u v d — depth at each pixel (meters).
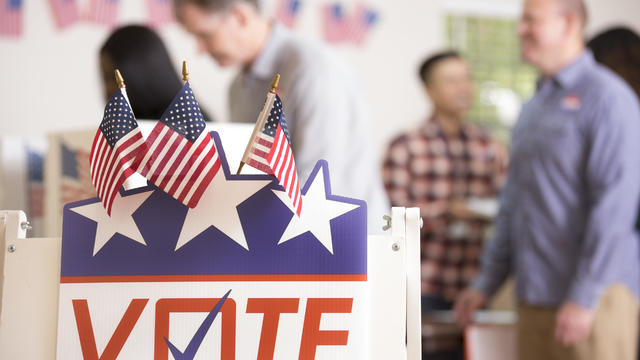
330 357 2.48
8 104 7.01
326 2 7.58
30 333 2.51
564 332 4.63
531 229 5.02
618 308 4.57
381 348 2.49
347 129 4.29
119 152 2.45
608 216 4.60
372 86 7.58
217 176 2.49
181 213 2.49
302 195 2.49
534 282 4.98
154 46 3.67
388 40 7.67
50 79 7.10
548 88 5.11
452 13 7.83
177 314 2.48
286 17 7.47
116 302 2.48
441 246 6.87
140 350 2.48
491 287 5.58
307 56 4.29
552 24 5.12
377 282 2.50
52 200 3.47
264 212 2.49
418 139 7.13
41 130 7.07
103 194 2.47
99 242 2.49
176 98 2.46
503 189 5.58
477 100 7.69
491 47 7.85
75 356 2.48
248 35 4.35
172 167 2.47
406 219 2.52
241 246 2.48
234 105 4.85
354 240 2.49
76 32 7.17
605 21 8.06
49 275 2.51
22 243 2.52
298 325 2.48
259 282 2.48
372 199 4.30
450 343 6.40
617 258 4.56
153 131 2.46
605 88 4.80
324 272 2.49
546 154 4.95
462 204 6.96
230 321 2.48
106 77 3.67
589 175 4.75
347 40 7.59
